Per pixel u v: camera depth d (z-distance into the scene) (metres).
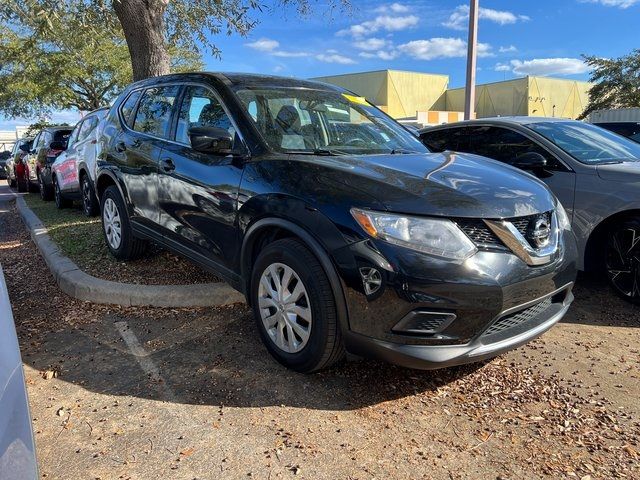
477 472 2.51
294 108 4.07
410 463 2.57
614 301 4.79
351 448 2.67
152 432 2.77
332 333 3.02
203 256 4.03
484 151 5.96
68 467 2.49
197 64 25.64
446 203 2.86
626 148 5.47
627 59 32.03
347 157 3.50
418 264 2.72
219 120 3.95
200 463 2.53
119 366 3.46
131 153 4.89
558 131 5.57
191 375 3.34
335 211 2.93
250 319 4.17
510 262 2.90
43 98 25.75
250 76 4.34
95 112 8.02
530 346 3.87
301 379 3.29
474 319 2.81
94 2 6.77
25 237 7.75
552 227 3.28
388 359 2.85
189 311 4.32
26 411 1.60
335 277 2.91
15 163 15.86
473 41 10.14
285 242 3.20
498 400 3.14
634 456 2.64
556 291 3.25
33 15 6.28
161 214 4.45
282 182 3.26
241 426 2.83
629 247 4.63
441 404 3.08
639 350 3.82
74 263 5.38
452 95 51.28
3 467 1.43
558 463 2.58
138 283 4.71
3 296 2.05
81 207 9.90
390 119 4.76
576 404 3.10
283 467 2.51
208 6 8.64
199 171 3.91
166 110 4.66
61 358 3.57
